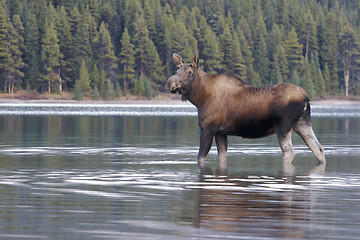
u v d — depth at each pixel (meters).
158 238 13.09
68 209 15.80
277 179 21.08
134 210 15.68
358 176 21.86
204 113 25.70
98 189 18.83
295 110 25.14
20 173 22.36
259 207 16.06
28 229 13.80
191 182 20.30
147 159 27.48
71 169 23.61
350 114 114.75
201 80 25.77
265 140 39.25
